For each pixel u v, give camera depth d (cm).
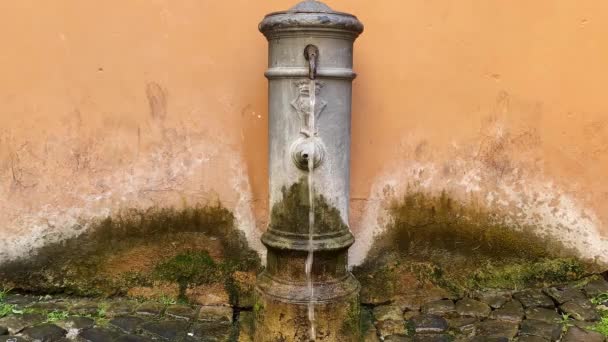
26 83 309
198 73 313
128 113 313
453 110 326
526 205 333
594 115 330
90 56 309
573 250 336
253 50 312
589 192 334
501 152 330
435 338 285
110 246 320
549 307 315
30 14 305
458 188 330
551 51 325
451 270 333
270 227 273
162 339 281
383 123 323
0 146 312
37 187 316
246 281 323
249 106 316
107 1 307
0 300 312
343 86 258
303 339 265
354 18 255
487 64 324
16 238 317
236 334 290
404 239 331
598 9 324
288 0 310
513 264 335
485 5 320
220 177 320
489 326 295
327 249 262
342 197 268
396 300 329
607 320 298
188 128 316
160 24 309
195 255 323
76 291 321
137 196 318
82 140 313
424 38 320
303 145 252
